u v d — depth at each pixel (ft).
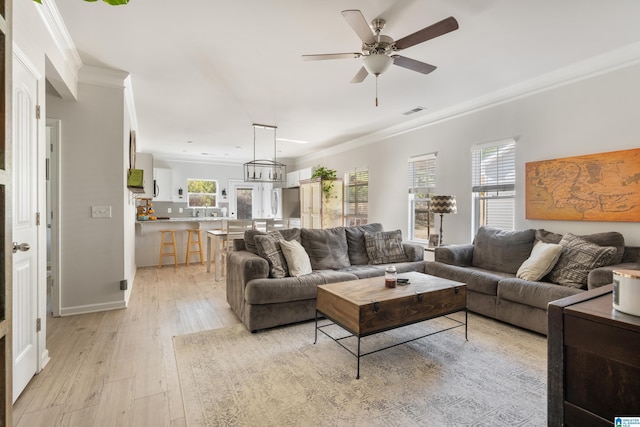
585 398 2.53
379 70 8.09
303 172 27.14
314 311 10.18
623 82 9.55
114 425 5.47
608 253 8.64
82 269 10.98
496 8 7.47
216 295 13.50
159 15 7.70
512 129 12.45
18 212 6.23
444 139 15.26
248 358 7.84
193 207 28.35
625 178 9.45
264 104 14.32
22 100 6.36
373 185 19.99
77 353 8.06
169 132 19.53
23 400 6.13
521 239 11.21
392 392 6.36
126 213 12.21
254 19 7.89
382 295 7.70
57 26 7.96
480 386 6.56
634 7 7.42
